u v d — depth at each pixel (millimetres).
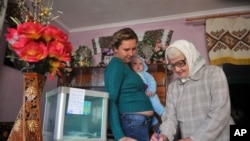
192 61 1240
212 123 1070
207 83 1198
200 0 2404
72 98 989
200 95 1207
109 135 1318
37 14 923
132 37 1317
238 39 2383
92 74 2748
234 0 2381
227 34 2426
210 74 1208
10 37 824
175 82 1385
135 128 1220
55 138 933
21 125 812
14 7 1925
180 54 1241
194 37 2619
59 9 2672
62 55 852
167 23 2785
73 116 1016
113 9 2666
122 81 1258
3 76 2078
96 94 1084
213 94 1154
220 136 1124
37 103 830
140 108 1275
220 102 1113
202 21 2615
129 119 1232
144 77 1980
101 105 1117
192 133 1166
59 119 943
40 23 896
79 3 2537
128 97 1269
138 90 1324
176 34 2701
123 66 1277
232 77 3418
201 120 1179
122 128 1220
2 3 1759
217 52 2414
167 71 2389
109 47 2943
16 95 2219
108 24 3068
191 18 2633
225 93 1131
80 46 2898
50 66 870
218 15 2523
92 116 1094
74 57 2775
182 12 2682
